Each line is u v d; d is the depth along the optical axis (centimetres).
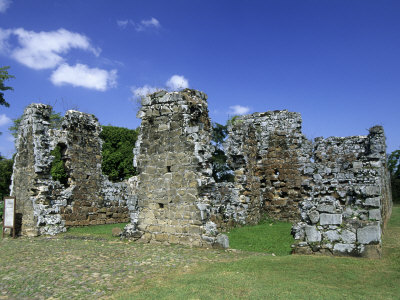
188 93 1201
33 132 1534
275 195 1970
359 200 870
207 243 1030
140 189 1191
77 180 1723
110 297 595
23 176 1541
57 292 631
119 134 3325
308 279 650
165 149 1150
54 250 1029
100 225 1791
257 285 611
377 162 1644
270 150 2011
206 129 1203
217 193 1441
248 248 1059
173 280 669
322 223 867
